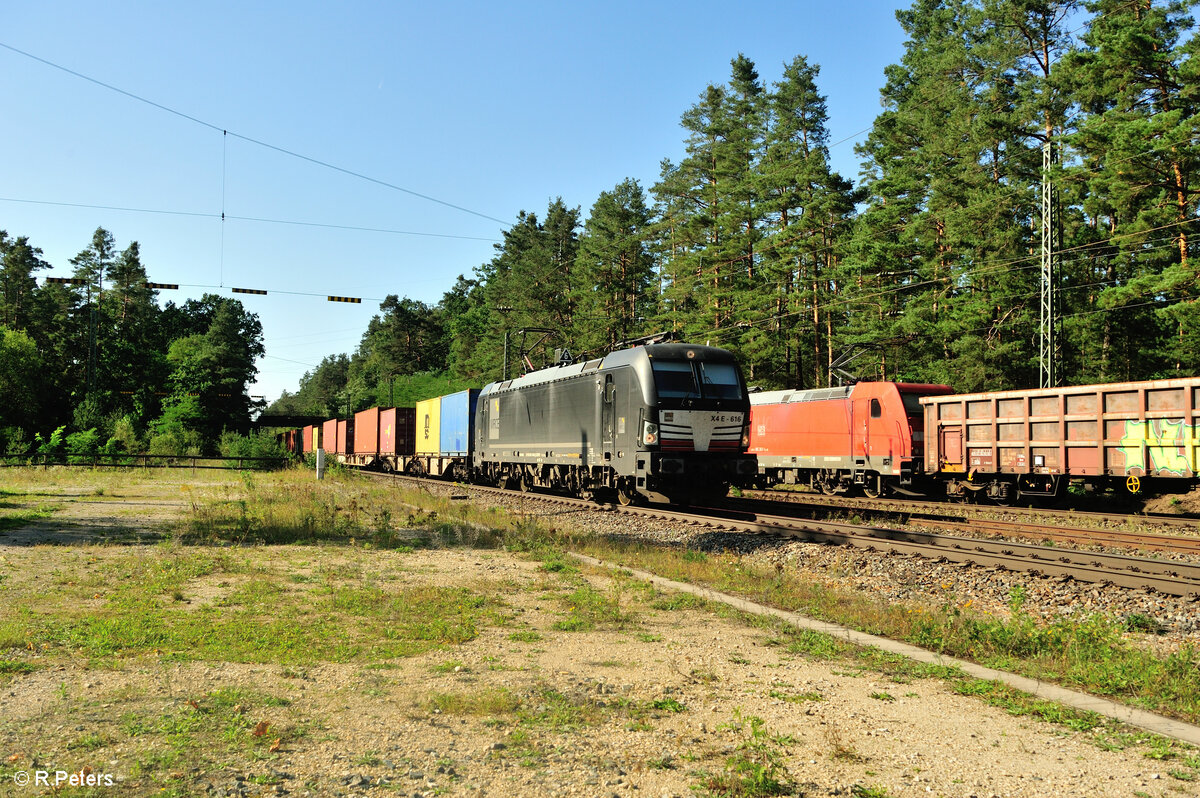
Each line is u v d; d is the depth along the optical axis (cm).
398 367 10994
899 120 4594
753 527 1563
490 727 547
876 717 580
